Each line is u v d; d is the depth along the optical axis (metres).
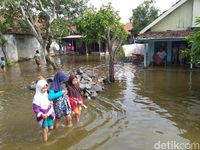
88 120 7.56
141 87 11.81
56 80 6.70
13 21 24.22
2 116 8.25
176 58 19.17
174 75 14.82
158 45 19.48
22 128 7.22
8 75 16.86
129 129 6.84
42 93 6.15
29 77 15.78
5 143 6.29
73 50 36.59
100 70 17.81
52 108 6.38
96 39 24.80
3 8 20.41
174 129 6.82
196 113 8.01
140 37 18.14
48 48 24.70
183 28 18.08
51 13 23.64
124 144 6.00
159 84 12.40
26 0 18.55
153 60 19.22
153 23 18.58
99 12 24.58
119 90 11.30
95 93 10.38
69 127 7.04
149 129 6.82
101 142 6.13
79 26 25.59
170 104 9.01
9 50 24.95
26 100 10.10
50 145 6.08
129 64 20.89
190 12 17.73
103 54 33.28
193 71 16.05
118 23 24.39
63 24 27.36
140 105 8.95
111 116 7.87
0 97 10.67
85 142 6.15
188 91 10.85
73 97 7.32
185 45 18.72
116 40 16.23
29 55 29.48
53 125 6.89
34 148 5.98
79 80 12.01
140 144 6.00
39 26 27.55
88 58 28.09
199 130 6.74
